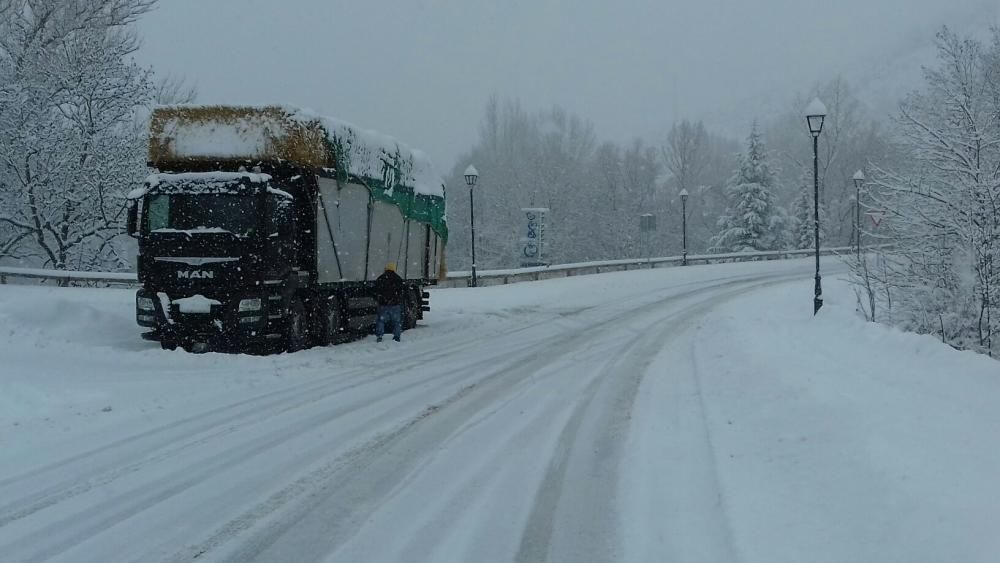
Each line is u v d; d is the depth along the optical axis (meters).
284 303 14.99
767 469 6.78
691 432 8.70
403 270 20.31
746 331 17.00
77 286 28.56
